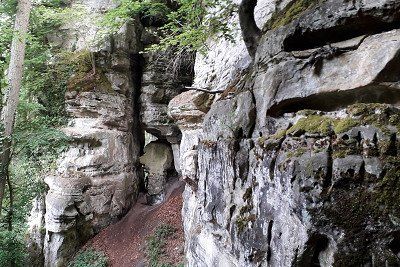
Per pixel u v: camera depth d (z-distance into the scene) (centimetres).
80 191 1077
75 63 1210
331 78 319
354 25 317
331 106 328
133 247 1031
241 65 578
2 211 1039
